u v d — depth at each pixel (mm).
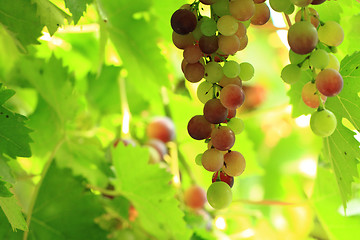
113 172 864
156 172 805
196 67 620
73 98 868
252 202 981
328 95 600
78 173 845
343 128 678
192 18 607
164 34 848
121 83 944
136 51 859
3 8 702
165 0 807
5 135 687
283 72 629
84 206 820
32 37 712
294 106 710
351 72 673
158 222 837
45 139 872
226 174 622
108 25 829
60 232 814
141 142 944
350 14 744
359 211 929
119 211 852
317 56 604
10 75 870
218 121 602
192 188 938
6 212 676
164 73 874
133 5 818
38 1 705
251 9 600
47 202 811
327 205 930
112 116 956
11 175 690
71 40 982
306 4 598
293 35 588
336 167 689
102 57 798
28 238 804
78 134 894
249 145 1041
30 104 980
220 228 946
